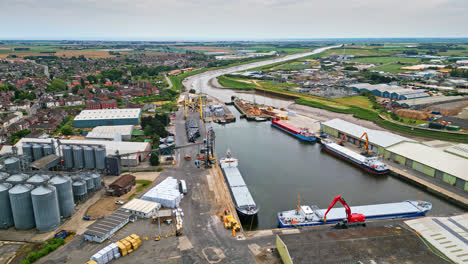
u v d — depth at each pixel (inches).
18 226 3656.5
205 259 3154.5
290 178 5487.2
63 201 3821.4
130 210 3919.8
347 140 7263.8
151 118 7869.1
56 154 5492.1
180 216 3927.2
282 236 3294.8
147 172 5295.3
